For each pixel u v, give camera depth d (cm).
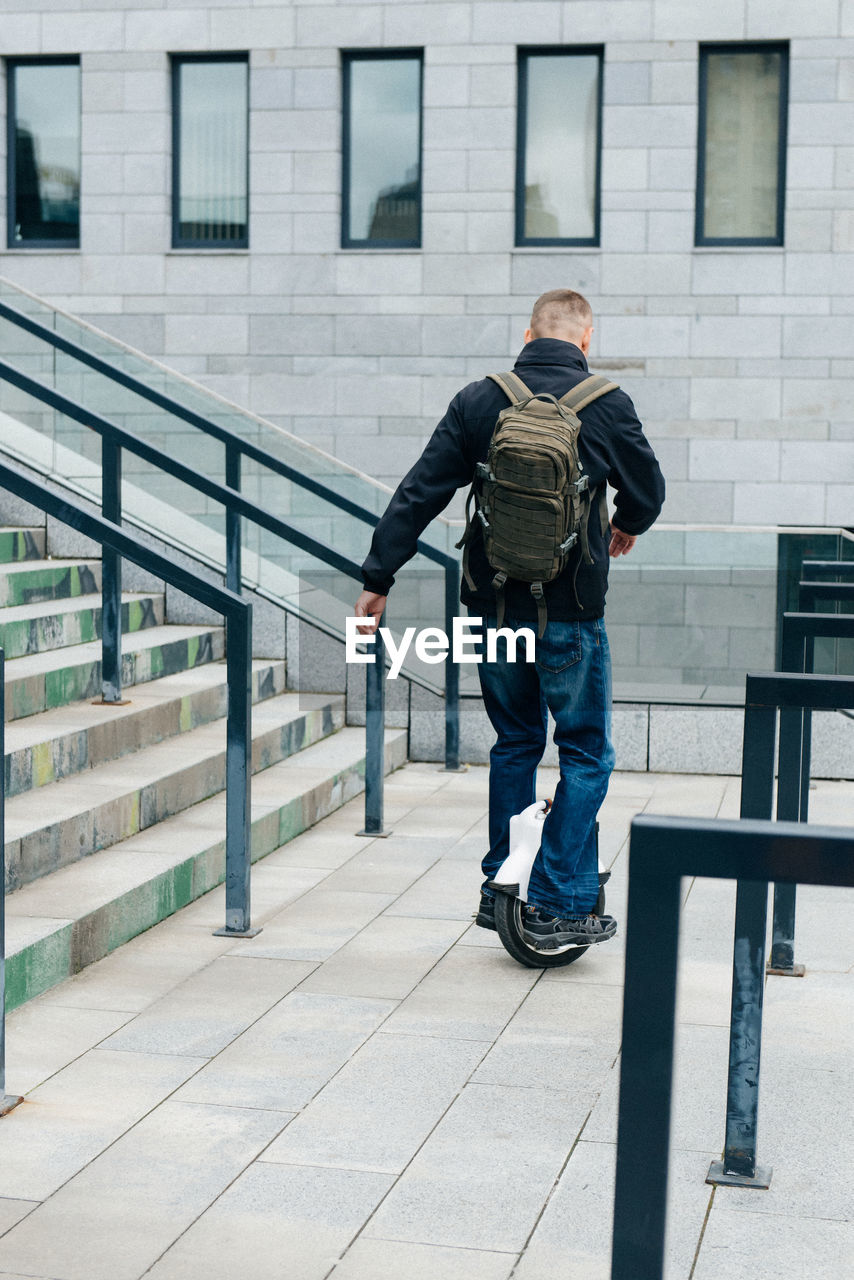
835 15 1192
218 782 589
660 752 755
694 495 1240
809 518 1224
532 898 423
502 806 439
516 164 1264
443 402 1270
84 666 604
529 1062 358
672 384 1236
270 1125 320
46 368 762
